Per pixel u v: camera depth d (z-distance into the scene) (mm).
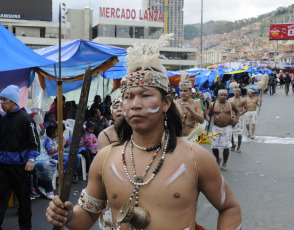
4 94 4305
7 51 5020
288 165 8617
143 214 1539
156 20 61906
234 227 1697
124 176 1642
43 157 6027
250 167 8438
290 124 15820
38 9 51688
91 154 7500
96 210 1831
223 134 8070
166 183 1572
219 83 24078
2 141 4328
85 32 61188
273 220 5066
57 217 1622
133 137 1732
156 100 1642
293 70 62375
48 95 10570
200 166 1627
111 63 7844
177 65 66312
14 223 4969
